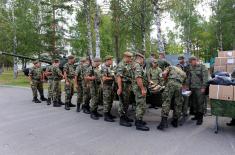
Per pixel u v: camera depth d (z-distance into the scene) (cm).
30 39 2436
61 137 677
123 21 2192
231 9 2830
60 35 2472
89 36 1994
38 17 2531
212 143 625
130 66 782
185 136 677
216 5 2895
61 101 1155
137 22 2134
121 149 591
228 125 775
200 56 4000
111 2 2086
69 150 588
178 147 601
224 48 3238
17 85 1950
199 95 798
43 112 968
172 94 740
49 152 579
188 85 820
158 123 807
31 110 1005
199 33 3644
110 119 831
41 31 2470
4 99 1274
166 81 754
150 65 943
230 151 576
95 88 874
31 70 1196
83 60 965
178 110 759
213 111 701
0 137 679
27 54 2472
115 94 861
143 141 641
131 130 733
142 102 738
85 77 885
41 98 1239
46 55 2330
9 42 2514
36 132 719
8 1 2622
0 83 2164
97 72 868
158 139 655
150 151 578
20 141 648
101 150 586
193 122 814
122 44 2961
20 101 1216
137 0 2031
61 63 1583
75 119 859
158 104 812
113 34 2508
